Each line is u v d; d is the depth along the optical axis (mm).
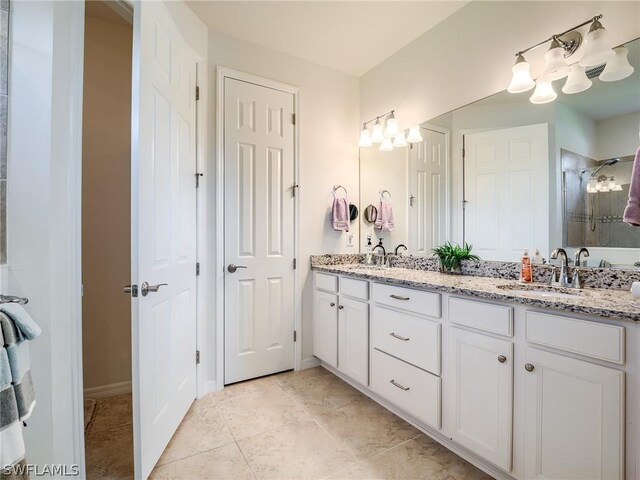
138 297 1248
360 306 2068
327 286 2422
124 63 2141
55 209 1116
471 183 1999
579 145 1533
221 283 2199
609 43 1339
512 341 1253
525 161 1738
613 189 1431
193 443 1598
